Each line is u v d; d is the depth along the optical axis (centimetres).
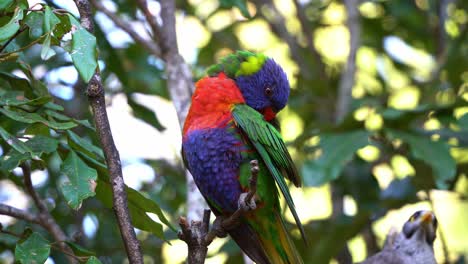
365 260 1202
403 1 1402
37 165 720
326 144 1008
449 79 1302
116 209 596
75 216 1110
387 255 1191
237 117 802
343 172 1198
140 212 705
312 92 1357
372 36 1449
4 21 637
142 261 593
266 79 889
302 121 1393
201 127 814
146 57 1256
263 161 809
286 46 1523
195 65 1434
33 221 784
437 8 1409
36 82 739
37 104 669
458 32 1462
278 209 830
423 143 993
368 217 1102
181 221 632
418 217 1198
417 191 1160
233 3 975
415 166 1140
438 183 966
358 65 1491
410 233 1197
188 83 1003
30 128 702
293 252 833
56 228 793
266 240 839
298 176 829
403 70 1453
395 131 1019
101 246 1140
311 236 1151
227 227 695
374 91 1473
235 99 830
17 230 1025
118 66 1055
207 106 824
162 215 684
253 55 905
